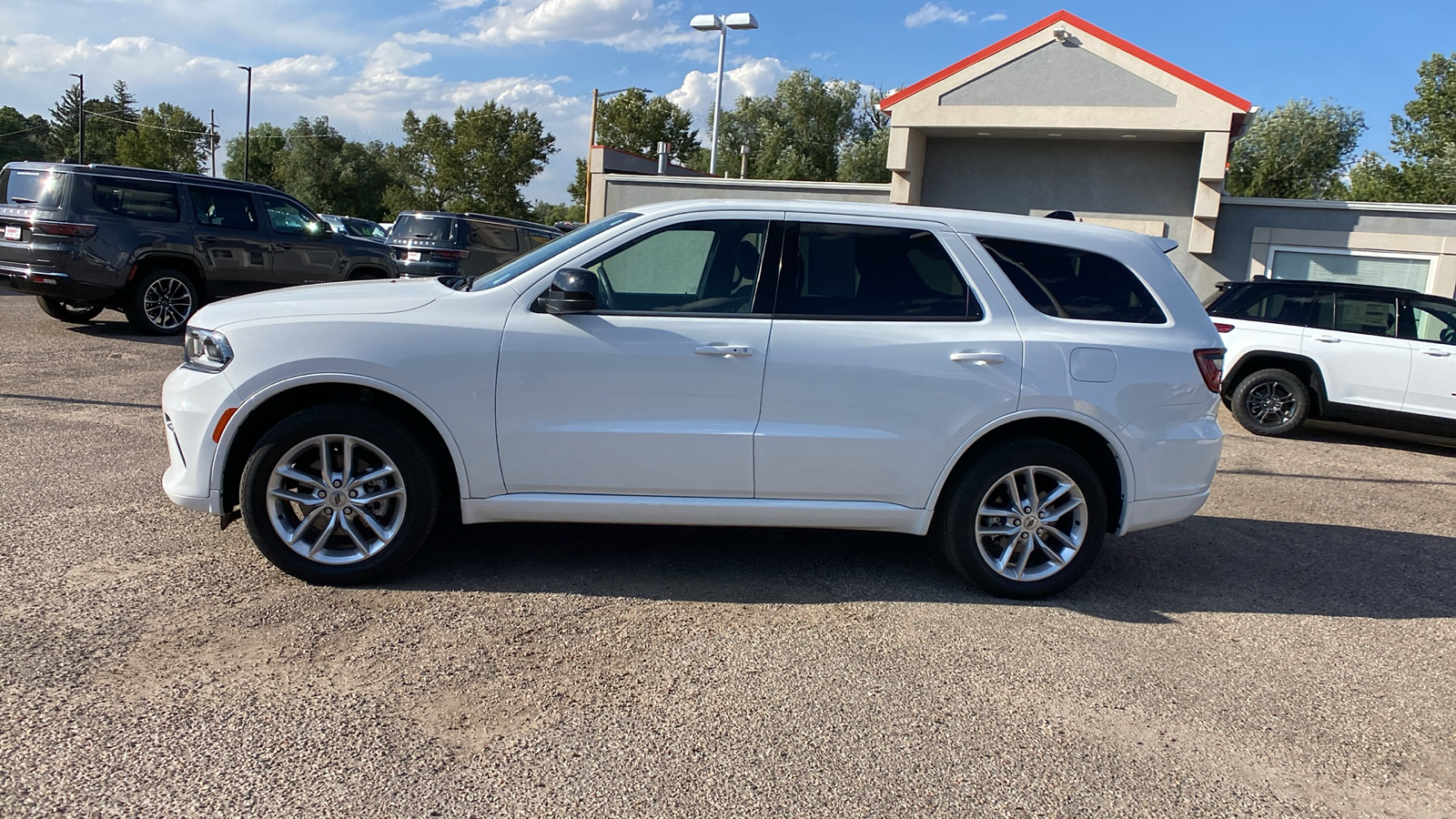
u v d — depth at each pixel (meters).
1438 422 9.34
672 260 4.22
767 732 3.09
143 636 3.49
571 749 2.92
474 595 4.09
